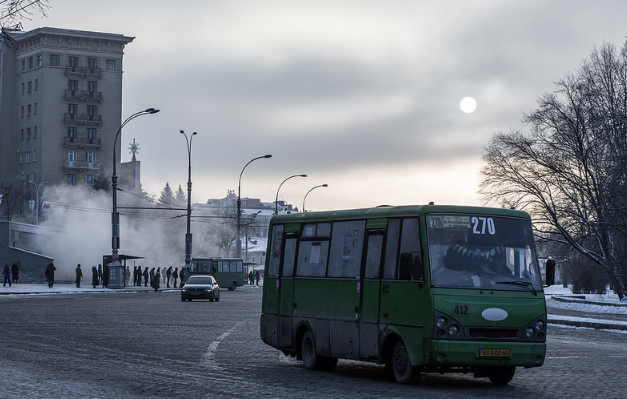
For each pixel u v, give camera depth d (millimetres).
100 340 22344
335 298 16312
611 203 52188
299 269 17703
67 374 14688
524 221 14922
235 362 17766
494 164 59031
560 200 57375
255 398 12211
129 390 12789
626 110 54969
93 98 135375
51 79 133625
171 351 19719
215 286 54562
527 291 14305
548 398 12844
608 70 56531
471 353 13742
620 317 41406
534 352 14094
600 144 55000
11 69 138500
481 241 14492
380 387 13891
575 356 20672
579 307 52219
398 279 14656
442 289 13945
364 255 15672
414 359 14055
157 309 40688
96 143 135875
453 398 12617
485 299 14016
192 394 12523
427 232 14320
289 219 18406
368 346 15258
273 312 18531
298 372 16250
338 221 16641
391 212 15211
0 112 138125
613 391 13805
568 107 57594
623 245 54375
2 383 13172
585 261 68812
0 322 28734
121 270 70188
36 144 134375
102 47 136250
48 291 60938
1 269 88938
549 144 57219
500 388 14156
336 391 13211
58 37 133750
